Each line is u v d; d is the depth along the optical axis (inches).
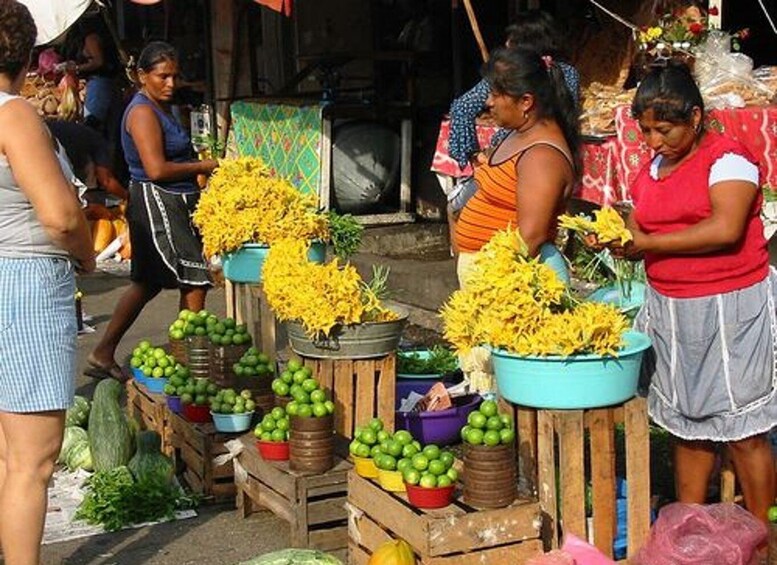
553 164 158.6
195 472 189.8
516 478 142.3
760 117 237.6
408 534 139.9
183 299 245.9
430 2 384.2
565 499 140.8
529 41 219.1
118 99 420.8
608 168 238.7
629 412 142.3
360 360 171.2
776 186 240.5
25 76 139.6
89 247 139.1
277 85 441.7
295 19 423.8
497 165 166.7
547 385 137.3
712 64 252.8
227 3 409.4
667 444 190.2
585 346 135.5
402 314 177.9
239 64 414.3
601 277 246.5
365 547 152.0
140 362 215.5
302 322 169.9
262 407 186.1
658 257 144.3
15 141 130.3
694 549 133.0
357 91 395.2
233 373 190.7
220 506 186.2
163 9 517.0
